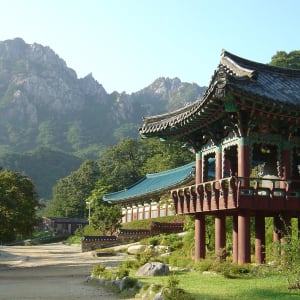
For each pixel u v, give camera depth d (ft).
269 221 122.42
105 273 94.48
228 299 59.26
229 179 84.28
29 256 217.77
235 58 99.45
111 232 276.82
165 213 266.36
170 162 404.57
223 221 98.12
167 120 103.19
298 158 98.58
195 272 91.09
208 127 96.78
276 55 374.43
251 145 88.74
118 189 468.75
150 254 133.39
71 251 260.42
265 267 81.41
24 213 154.10
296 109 83.20
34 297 74.43
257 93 79.77
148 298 65.51
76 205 510.99
